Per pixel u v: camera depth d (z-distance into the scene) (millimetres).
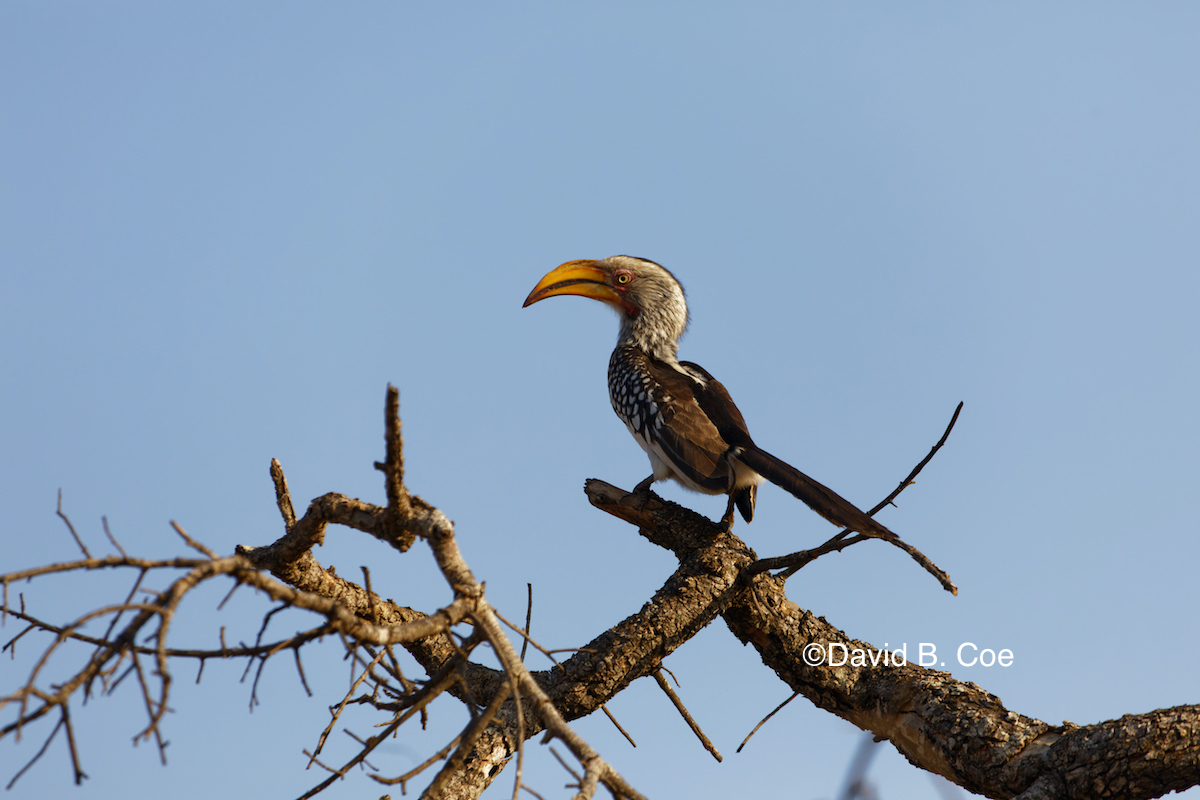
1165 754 7344
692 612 9672
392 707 7129
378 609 9805
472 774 8281
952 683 9320
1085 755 7793
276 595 4746
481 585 6066
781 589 10344
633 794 5324
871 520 9266
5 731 3809
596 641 9562
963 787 8914
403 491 6418
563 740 5566
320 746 6488
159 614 4246
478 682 10148
